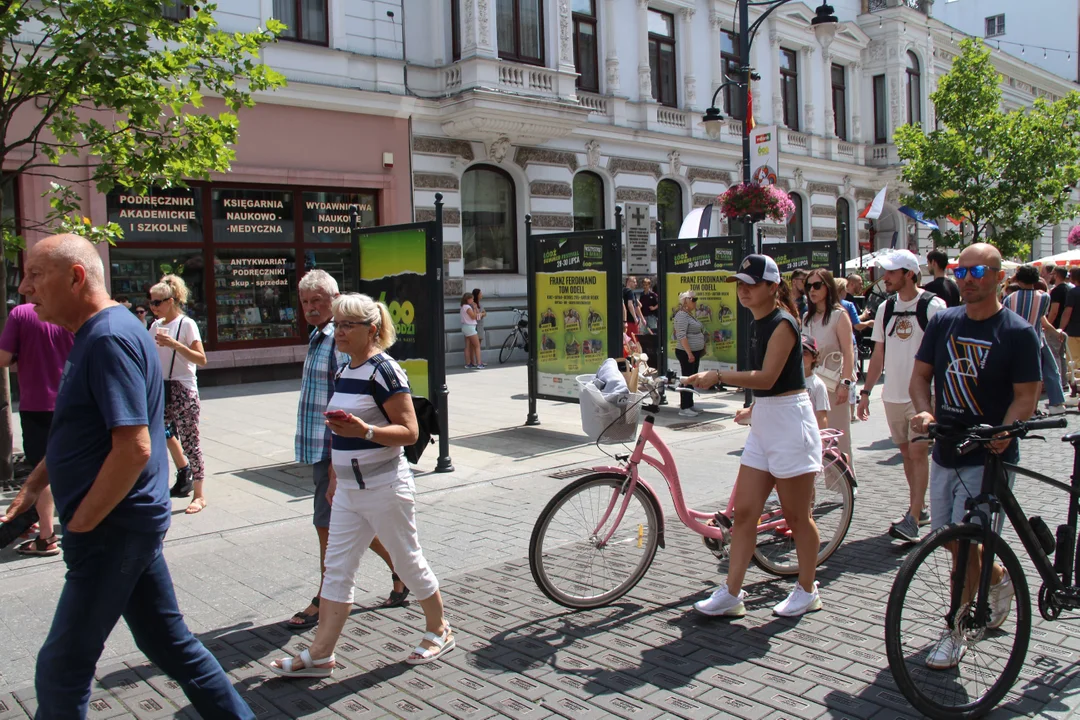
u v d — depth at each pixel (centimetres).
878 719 322
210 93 1355
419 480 755
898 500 661
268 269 1467
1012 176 2048
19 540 577
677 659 380
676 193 2241
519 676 368
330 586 371
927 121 3000
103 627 268
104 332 265
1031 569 498
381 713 338
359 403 368
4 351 568
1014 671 331
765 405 412
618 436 455
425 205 1655
